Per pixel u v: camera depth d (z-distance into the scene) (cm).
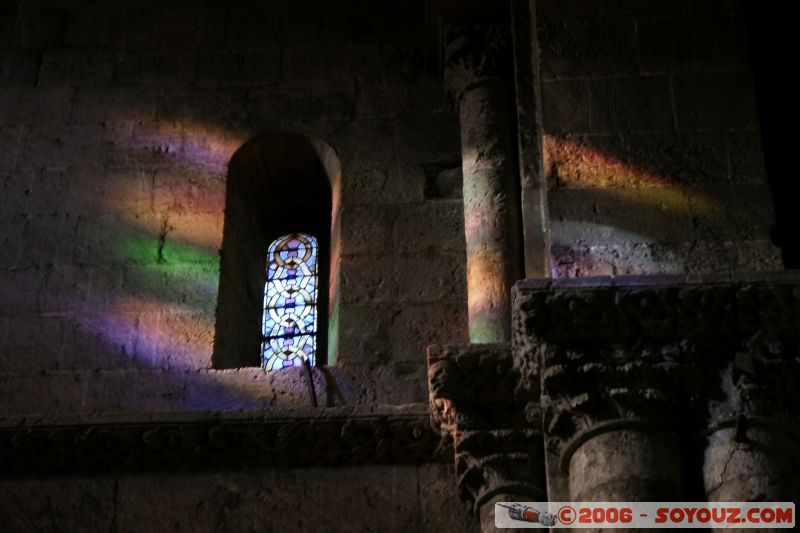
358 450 1030
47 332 1127
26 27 1319
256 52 1288
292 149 1244
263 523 1012
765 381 895
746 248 966
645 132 1024
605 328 913
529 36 1169
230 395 1089
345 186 1198
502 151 1173
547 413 921
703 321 908
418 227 1170
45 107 1263
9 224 1190
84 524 1020
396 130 1230
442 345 980
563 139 1023
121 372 1105
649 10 1082
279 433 1034
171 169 1219
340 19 1306
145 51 1297
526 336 925
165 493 1030
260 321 1216
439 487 1018
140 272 1159
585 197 995
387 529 1004
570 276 951
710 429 891
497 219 1131
